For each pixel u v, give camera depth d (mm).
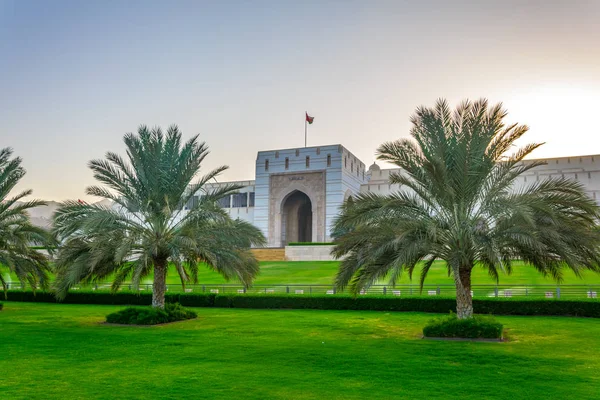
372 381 10852
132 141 23516
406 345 15695
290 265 53469
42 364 12742
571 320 22734
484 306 25828
